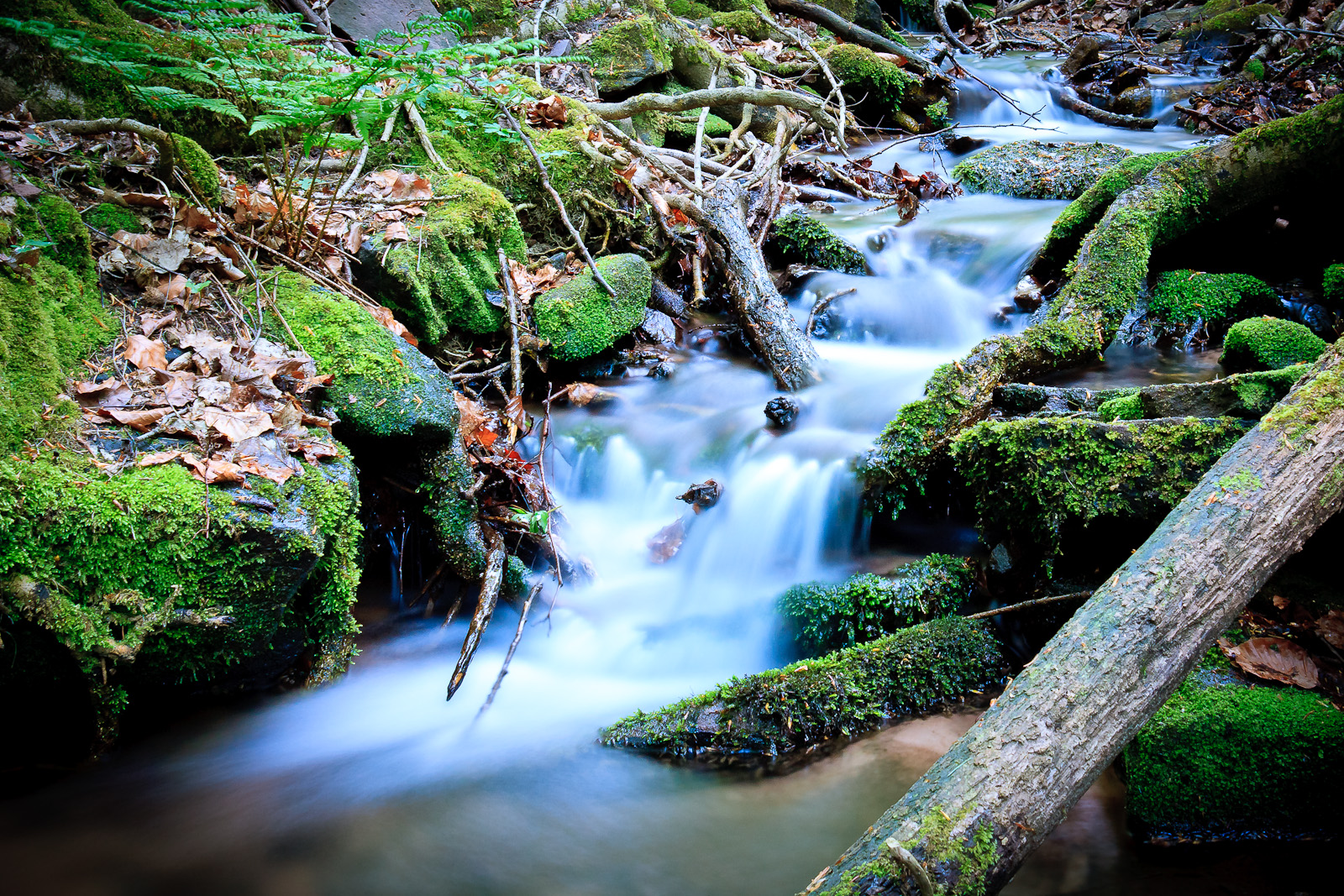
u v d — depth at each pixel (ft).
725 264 17.10
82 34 10.44
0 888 8.07
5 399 8.87
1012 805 6.26
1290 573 9.49
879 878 5.90
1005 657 10.68
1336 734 8.03
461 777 9.84
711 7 31.83
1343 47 30.07
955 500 12.83
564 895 8.29
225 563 8.91
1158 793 8.24
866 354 17.49
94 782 9.35
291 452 10.02
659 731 9.95
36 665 8.78
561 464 14.46
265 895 8.20
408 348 12.41
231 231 12.66
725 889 8.33
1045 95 32.04
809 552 12.90
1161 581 7.20
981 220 21.08
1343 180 15.81
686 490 13.79
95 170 12.84
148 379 10.16
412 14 22.38
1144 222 16.22
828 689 10.00
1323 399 8.24
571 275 16.71
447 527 11.96
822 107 18.61
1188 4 43.88
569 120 19.26
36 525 8.20
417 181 15.25
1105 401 12.96
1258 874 8.00
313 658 10.74
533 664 11.85
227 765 9.86
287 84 11.53
